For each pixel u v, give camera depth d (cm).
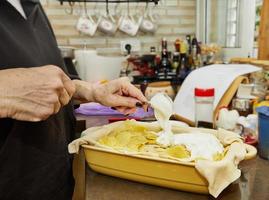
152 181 62
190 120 99
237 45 155
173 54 179
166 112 72
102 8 185
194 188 58
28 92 46
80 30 183
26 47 64
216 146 63
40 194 64
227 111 88
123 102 79
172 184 60
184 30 198
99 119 111
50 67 51
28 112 47
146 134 72
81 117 114
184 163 56
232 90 98
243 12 146
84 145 66
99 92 79
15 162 60
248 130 82
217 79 105
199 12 191
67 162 70
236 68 111
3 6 63
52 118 66
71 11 185
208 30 185
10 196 60
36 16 76
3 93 45
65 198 70
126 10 187
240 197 58
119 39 191
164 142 66
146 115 99
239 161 60
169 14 194
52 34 83
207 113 90
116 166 64
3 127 58
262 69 108
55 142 67
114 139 69
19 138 60
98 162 66
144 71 175
